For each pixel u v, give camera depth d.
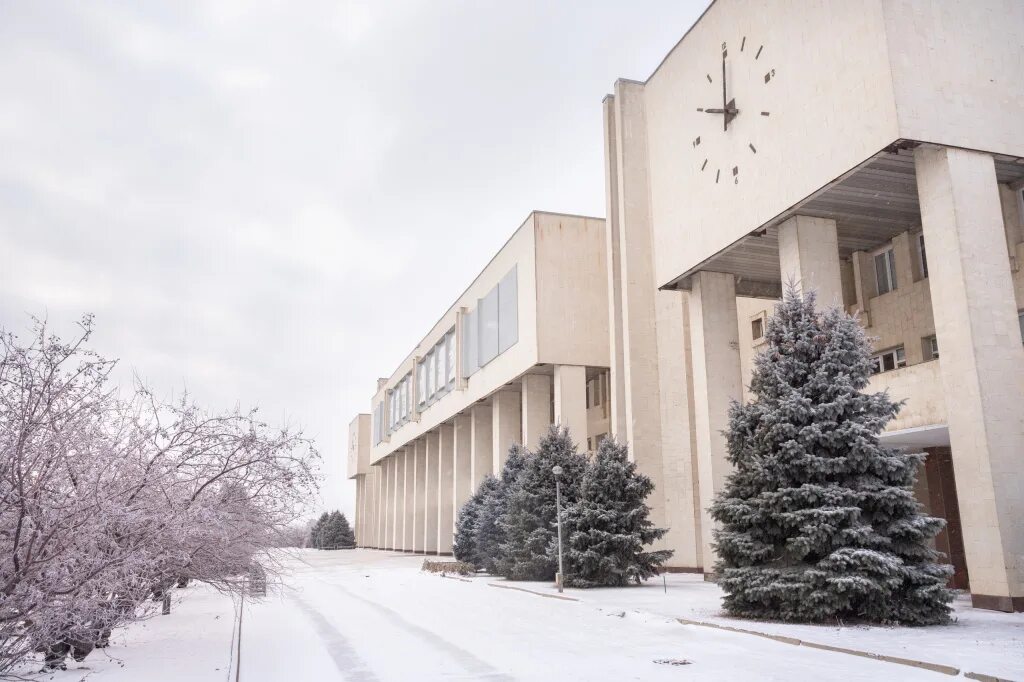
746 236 23.61
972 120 17.84
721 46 25.22
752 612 14.83
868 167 18.89
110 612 8.87
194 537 10.60
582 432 38.59
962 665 9.62
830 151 19.67
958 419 16.59
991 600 15.55
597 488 25.41
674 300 32.38
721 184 24.91
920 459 14.97
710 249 25.41
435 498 61.16
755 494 15.49
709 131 25.73
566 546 25.28
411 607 19.83
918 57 17.86
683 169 27.38
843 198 20.89
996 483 15.74
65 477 8.48
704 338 26.73
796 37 21.27
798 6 21.22
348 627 15.62
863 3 18.55
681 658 10.99
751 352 31.39
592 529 24.53
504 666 10.74
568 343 39.22
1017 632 12.66
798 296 16.75
